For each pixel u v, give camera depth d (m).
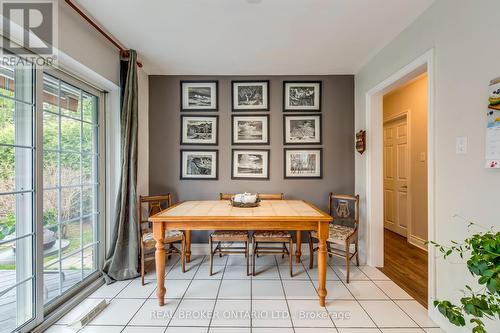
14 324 1.58
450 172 1.62
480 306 1.06
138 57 2.65
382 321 1.77
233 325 1.72
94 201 2.39
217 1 1.75
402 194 3.79
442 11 1.68
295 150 3.12
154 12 1.88
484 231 1.40
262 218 1.95
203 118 3.12
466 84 1.50
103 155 2.47
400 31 2.14
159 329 1.69
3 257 1.52
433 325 1.72
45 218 1.84
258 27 2.08
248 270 2.49
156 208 2.79
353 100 3.10
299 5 1.80
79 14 1.83
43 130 1.77
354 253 2.61
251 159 3.12
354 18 1.96
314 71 3.02
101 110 2.45
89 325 1.73
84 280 2.20
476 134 1.44
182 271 2.57
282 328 1.69
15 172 1.58
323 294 1.94
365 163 2.80
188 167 3.12
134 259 2.42
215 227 1.98
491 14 1.35
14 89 1.57
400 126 3.83
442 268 1.69
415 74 2.08
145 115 3.03
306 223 1.98
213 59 2.69
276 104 3.12
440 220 1.70
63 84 2.02
